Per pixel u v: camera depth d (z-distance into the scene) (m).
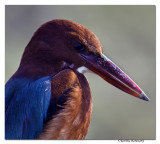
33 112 6.83
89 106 7.34
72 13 15.18
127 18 15.10
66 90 6.99
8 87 7.12
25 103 6.87
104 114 13.84
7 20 14.91
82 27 7.30
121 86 7.61
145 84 14.48
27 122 6.83
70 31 7.16
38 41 7.16
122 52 14.78
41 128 6.85
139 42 14.98
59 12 15.31
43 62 7.11
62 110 6.91
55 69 7.12
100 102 13.93
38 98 6.86
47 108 6.88
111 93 14.08
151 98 14.15
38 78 7.02
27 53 7.22
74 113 7.03
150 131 13.59
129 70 14.57
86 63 7.30
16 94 6.97
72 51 7.17
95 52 7.32
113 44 14.86
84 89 7.30
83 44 7.19
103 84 14.12
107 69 7.50
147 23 15.05
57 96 6.94
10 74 14.04
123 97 14.05
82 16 15.12
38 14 15.53
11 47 14.66
